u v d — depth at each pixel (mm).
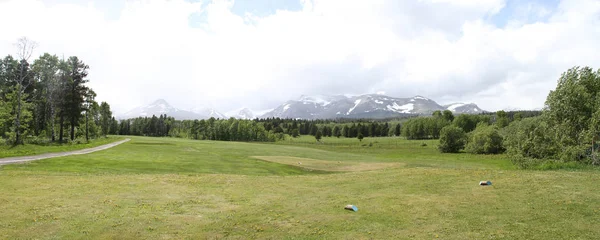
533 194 13969
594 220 10312
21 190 15727
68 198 14461
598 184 15383
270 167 35031
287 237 9914
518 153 32094
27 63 68125
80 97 71312
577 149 25891
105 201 14164
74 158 31859
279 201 15070
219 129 157500
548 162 27266
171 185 18875
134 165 29094
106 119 129875
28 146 46125
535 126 33000
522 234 9398
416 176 21125
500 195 14180
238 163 37312
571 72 31281
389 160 54625
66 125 80562
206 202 14758
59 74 69312
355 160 52219
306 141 154125
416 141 131875
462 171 22688
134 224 11102
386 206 13320
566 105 29078
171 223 11367
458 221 10875
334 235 9969
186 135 169000
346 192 16953
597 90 30453
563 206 11938
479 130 78500
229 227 10977
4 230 10047
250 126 160250
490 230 9852
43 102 72625
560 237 9055
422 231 10039
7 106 52875
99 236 9867
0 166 24219
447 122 155625
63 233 9984
